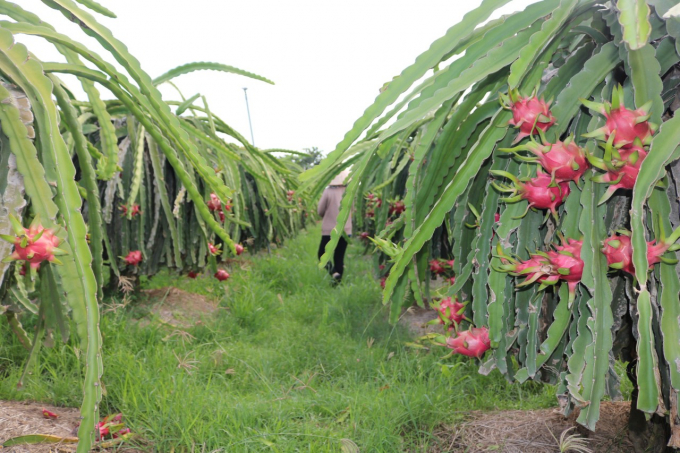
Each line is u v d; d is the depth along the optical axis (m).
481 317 1.15
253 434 1.89
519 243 1.05
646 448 1.50
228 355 2.79
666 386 0.92
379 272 3.31
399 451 1.85
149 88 1.34
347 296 4.07
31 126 0.93
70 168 0.99
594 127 0.90
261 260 5.80
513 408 2.18
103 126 1.78
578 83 0.89
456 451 1.81
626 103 0.90
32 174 0.92
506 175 0.86
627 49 0.79
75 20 1.23
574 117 1.00
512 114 0.95
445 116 1.10
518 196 0.87
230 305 3.82
